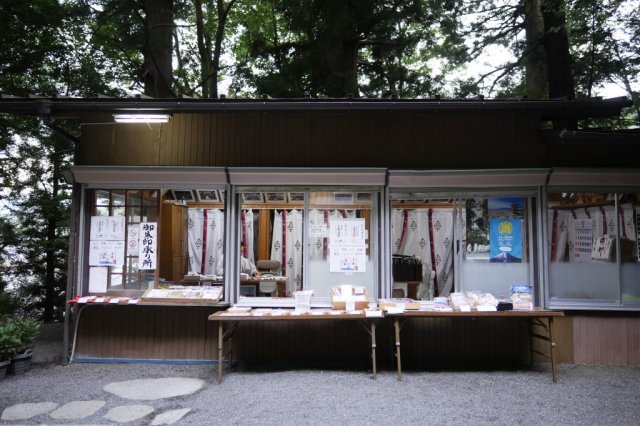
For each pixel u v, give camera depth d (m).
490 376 5.71
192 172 6.16
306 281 6.25
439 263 6.53
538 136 6.48
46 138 11.58
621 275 6.24
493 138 6.50
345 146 6.53
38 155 11.86
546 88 11.82
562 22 10.34
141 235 6.40
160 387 5.37
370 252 6.26
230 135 6.59
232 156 6.57
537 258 6.19
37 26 11.29
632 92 10.91
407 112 5.89
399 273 6.49
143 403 4.87
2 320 6.56
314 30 12.06
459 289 6.29
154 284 6.34
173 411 4.64
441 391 5.17
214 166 6.45
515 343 6.28
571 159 6.45
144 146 6.64
